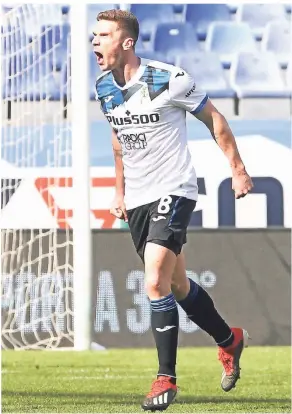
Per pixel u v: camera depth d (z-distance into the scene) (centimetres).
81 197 3023
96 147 3422
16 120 3428
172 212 1522
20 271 3212
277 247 3222
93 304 3180
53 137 3494
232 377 1733
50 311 3189
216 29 3966
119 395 1962
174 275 1627
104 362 2711
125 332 3178
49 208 3278
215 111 1567
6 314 3181
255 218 3375
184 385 2156
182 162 1547
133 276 3200
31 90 3600
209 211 3372
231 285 3212
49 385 2155
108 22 1534
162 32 3969
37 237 3206
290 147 3425
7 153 3416
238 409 1723
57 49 3644
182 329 3177
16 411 1712
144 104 1526
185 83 1520
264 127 3444
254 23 3997
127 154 1576
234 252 3222
